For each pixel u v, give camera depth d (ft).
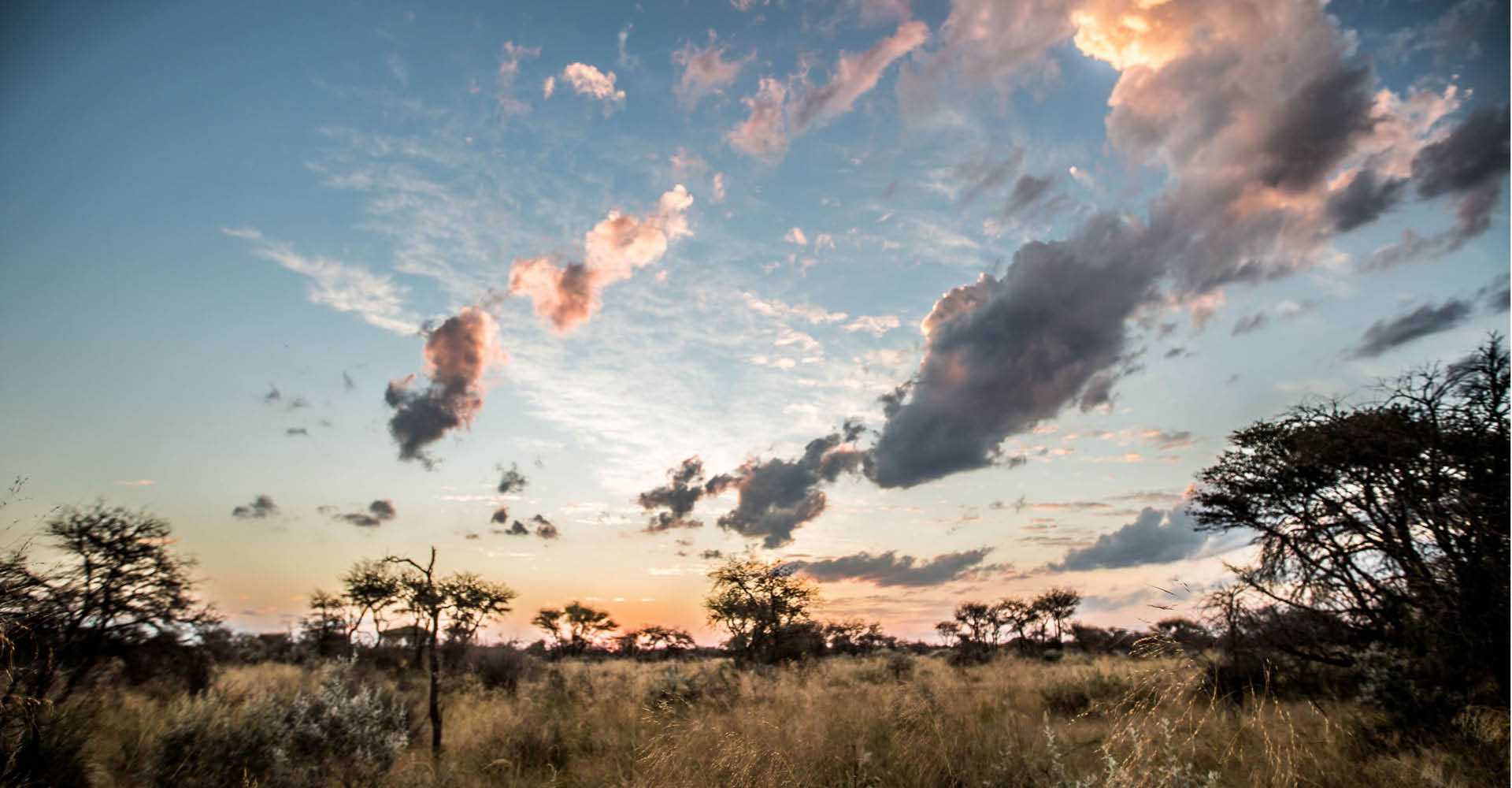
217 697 32.89
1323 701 33.71
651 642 190.60
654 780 24.34
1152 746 21.45
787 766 24.06
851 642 135.95
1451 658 32.14
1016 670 61.52
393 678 65.62
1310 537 39.75
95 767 24.61
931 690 43.75
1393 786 21.91
